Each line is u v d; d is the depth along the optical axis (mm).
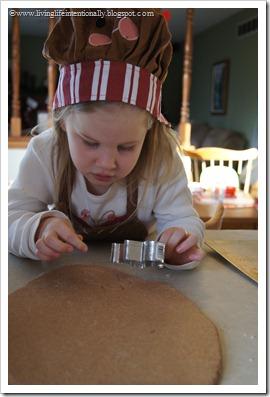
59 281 495
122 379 324
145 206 710
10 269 543
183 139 2273
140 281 512
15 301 439
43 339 371
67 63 541
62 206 700
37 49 5785
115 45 513
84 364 338
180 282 526
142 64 531
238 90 4383
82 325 397
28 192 667
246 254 624
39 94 5785
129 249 542
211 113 5203
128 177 688
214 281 534
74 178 689
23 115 5551
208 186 2045
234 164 3031
